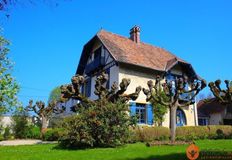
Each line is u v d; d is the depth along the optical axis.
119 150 12.00
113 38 28.78
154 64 27.23
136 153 10.64
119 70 24.30
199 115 35.88
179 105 15.92
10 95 15.89
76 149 13.13
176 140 16.45
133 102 23.83
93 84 28.66
